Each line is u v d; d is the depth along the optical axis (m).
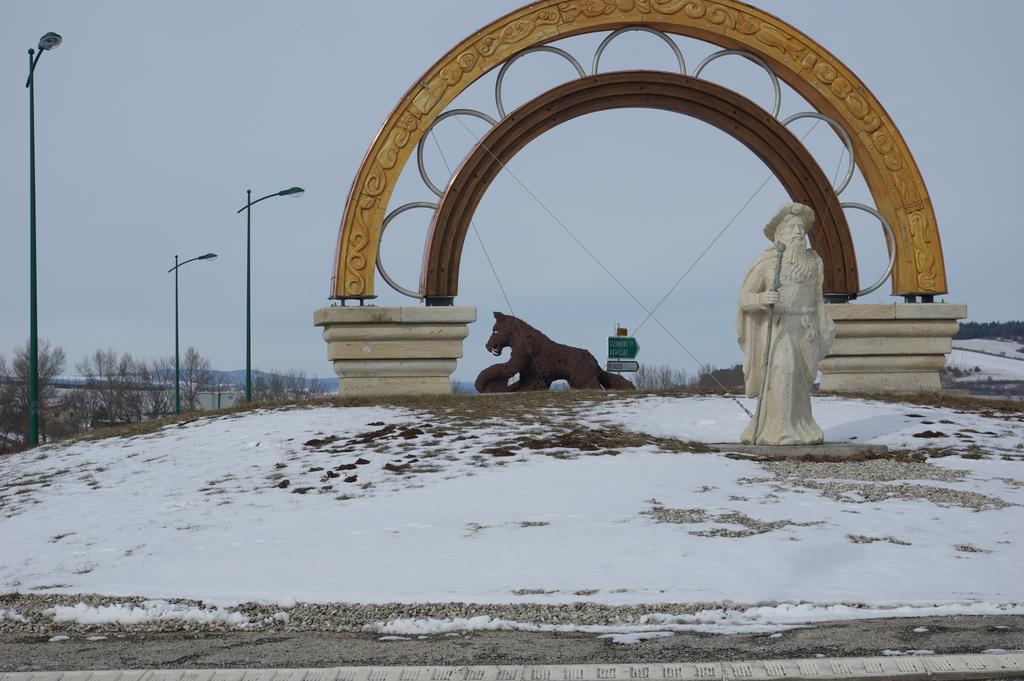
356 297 28.47
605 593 10.44
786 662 7.91
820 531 13.13
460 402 26.20
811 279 19.77
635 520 14.16
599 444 20.16
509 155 28.48
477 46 28.64
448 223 28.47
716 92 28.59
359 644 9.13
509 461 18.92
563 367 31.25
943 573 10.98
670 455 19.17
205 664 8.62
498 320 31.78
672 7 28.94
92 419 74.12
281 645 9.22
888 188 30.06
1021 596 10.02
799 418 20.05
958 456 19.86
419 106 28.53
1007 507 14.76
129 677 8.05
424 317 28.11
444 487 17.11
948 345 30.17
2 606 11.18
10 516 17.48
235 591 11.20
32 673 8.16
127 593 11.32
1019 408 26.80
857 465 18.44
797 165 29.27
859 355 29.95
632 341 31.02
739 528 13.41
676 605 9.82
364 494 17.08
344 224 28.41
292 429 22.83
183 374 86.38
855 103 29.78
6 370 72.75
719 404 25.39
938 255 30.17
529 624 9.51
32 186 27.17
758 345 19.97
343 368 28.22
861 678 7.61
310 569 12.23
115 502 17.69
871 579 10.74
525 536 13.50
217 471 19.58
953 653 8.06
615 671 7.85
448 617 9.83
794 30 29.45
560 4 28.70
